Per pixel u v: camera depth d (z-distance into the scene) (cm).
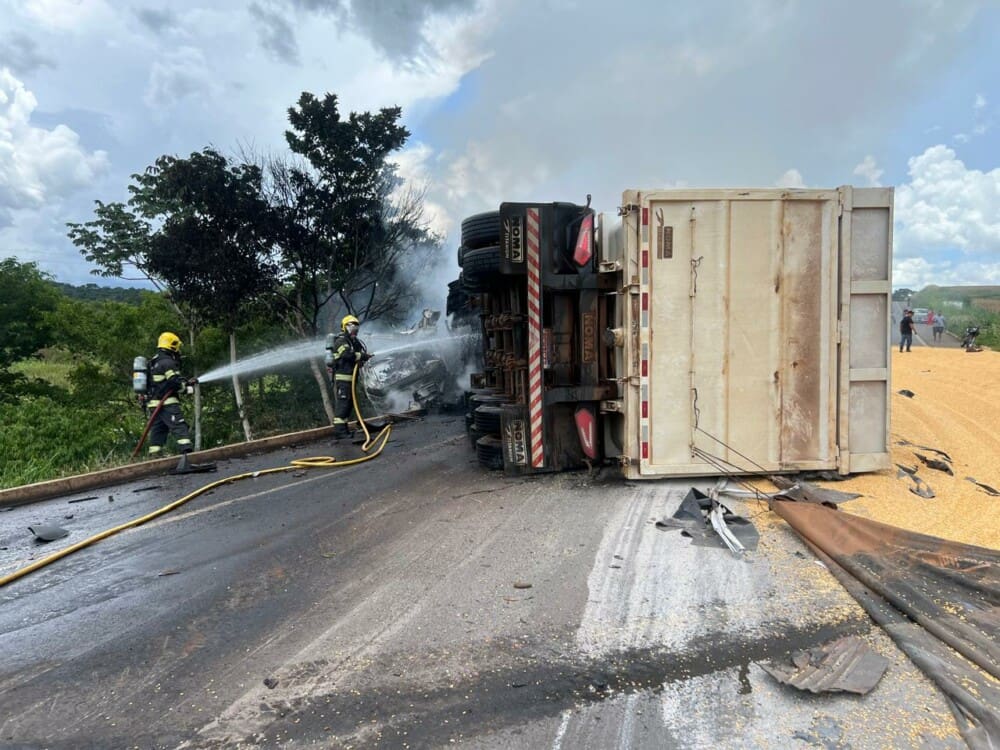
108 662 340
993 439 832
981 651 297
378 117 1238
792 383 604
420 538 515
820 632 336
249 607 403
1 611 415
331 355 1067
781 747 248
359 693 298
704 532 485
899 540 420
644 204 588
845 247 599
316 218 1201
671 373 602
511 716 276
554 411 682
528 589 404
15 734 278
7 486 786
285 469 833
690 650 323
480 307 923
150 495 729
